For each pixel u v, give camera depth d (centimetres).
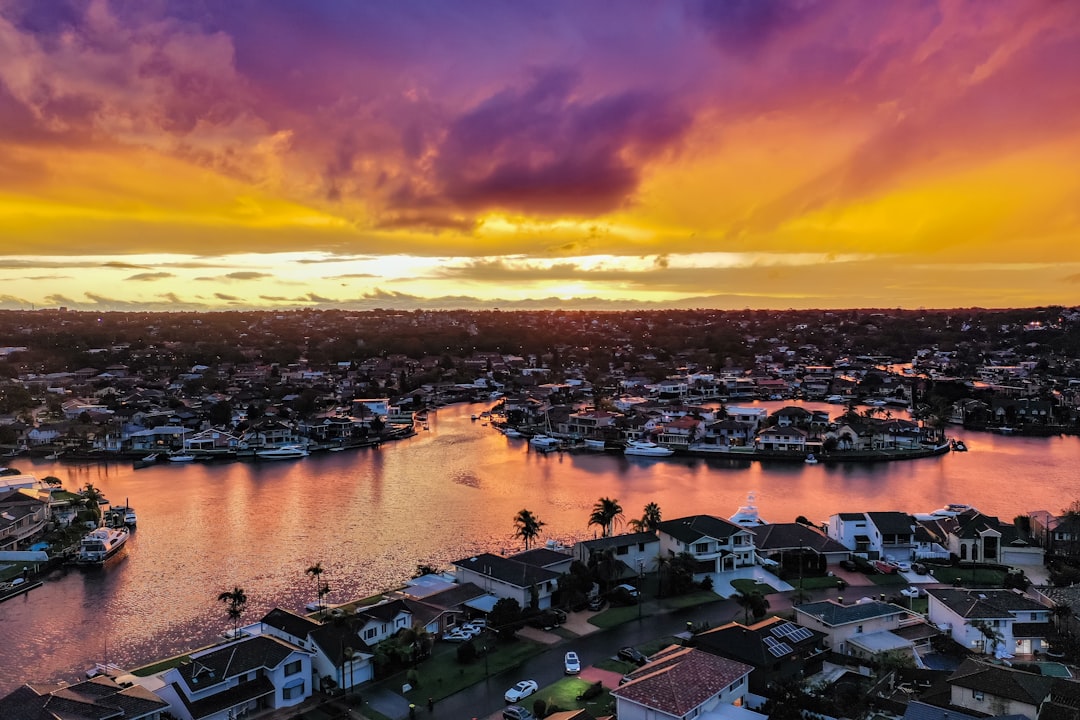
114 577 9825
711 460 18425
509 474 16600
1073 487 15100
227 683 6250
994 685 5700
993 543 10006
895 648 6844
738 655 6400
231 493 14675
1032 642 7269
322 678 6744
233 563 10344
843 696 6025
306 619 7375
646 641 7619
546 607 8450
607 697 6394
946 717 5372
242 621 8394
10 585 9294
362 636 7169
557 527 12106
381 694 6606
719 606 8538
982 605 7412
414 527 12038
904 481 15788
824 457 18225
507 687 6706
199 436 19325
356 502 13825
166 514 13000
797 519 11500
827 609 7344
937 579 9400
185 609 8769
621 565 9106
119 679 6788
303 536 11562
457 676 6906
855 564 9694
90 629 8262
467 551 10769
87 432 19800
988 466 17400
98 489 15100
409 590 8912
